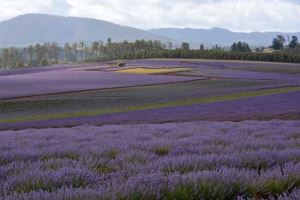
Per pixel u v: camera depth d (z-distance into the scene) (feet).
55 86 278.46
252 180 14.80
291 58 519.19
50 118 142.31
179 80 309.83
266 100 158.71
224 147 28.17
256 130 46.55
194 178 14.34
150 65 466.70
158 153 27.48
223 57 559.38
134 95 229.04
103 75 363.56
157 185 13.76
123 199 12.55
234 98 183.32
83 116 138.51
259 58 538.06
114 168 20.16
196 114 123.24
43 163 20.86
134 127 62.80
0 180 16.49
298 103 141.18
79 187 14.73
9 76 376.27
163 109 148.15
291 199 12.25
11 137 48.01
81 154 25.71
